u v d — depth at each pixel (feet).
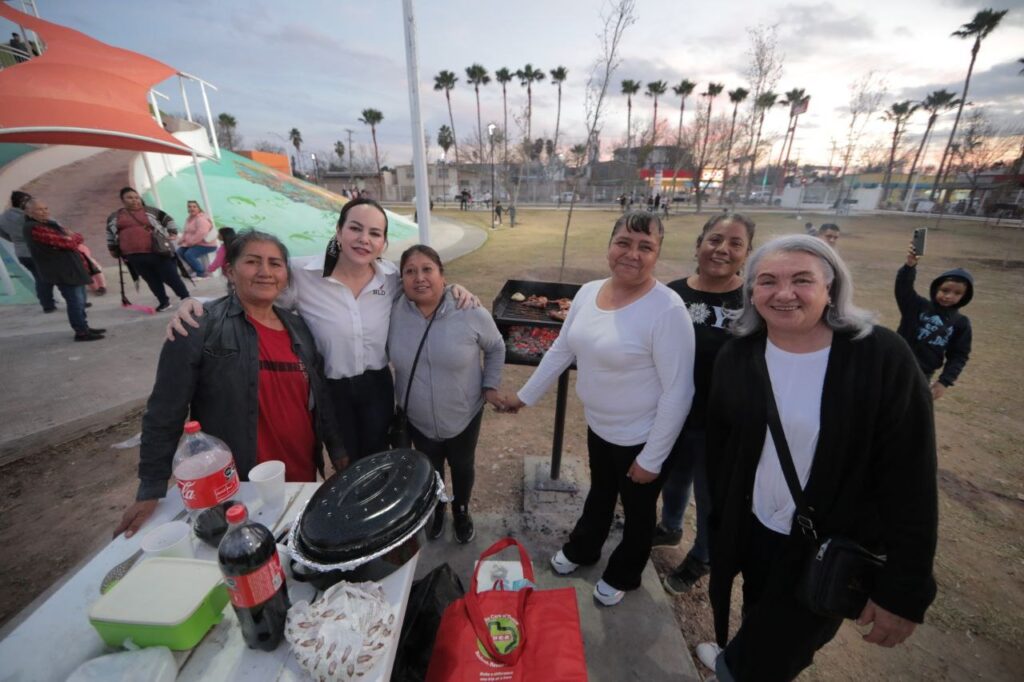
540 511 8.86
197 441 4.58
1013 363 17.71
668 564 7.93
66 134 17.22
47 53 19.11
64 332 17.53
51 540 8.20
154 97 30.37
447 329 6.67
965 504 9.77
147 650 3.07
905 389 3.67
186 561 3.63
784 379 4.16
